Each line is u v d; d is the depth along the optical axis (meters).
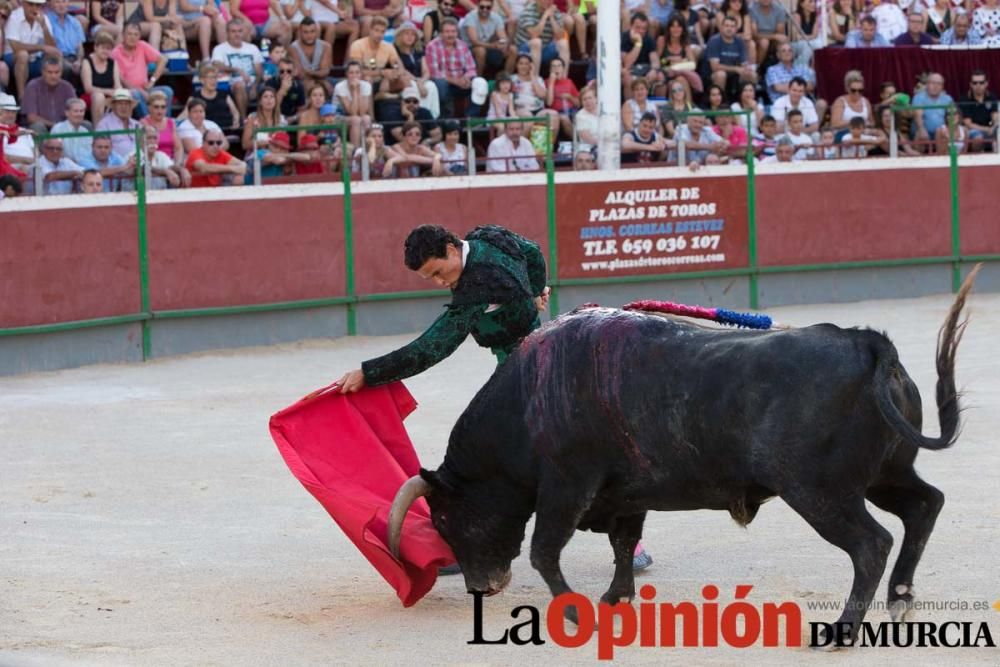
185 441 14.69
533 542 8.38
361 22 25.53
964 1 29.81
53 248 19.72
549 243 23.27
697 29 27.33
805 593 9.07
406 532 8.97
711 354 7.78
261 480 12.93
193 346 21.11
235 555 10.51
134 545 10.80
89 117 22.38
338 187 22.09
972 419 14.75
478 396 8.70
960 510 11.07
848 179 25.02
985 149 26.73
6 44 21.91
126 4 24.86
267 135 22.38
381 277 22.53
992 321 22.30
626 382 7.95
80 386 18.31
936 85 26.92
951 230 25.75
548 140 23.17
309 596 9.43
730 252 24.36
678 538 10.62
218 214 21.20
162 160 21.36
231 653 8.16
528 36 26.09
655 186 23.73
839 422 7.45
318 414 9.27
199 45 24.58
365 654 8.11
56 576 9.95
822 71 27.33
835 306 24.70
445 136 23.50
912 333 21.20
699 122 24.72
